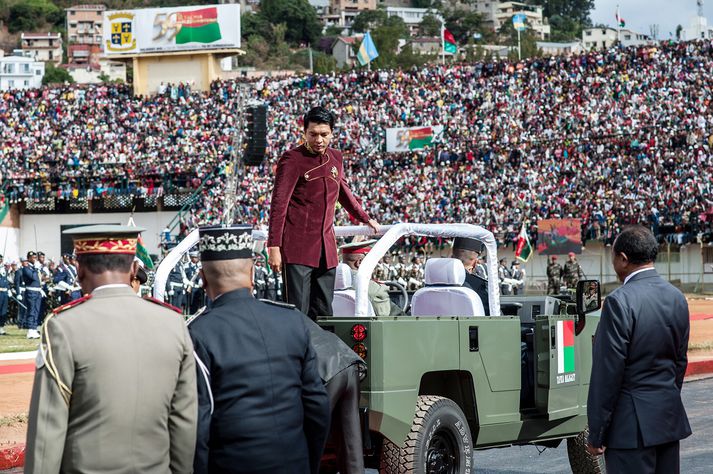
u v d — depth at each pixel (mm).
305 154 7973
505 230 52625
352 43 191375
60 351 4609
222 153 60281
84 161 63375
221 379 5148
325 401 5418
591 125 57875
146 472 4703
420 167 59062
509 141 58188
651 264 6500
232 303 5367
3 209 58438
